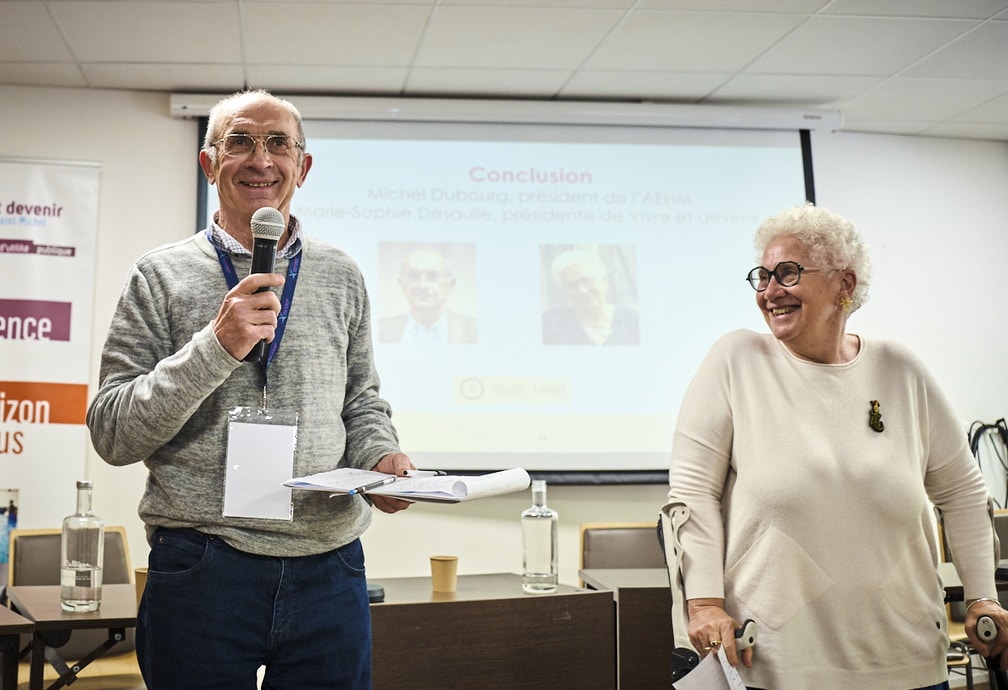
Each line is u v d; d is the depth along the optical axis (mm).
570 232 4297
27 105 3994
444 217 4223
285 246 1532
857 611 1530
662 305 4309
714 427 1666
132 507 3916
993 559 1691
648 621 2602
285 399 1448
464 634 2395
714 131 4430
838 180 4652
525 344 4211
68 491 3879
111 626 2135
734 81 4145
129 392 1346
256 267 1383
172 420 1304
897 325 4617
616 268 4301
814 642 1522
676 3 3371
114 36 3527
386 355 4125
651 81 4137
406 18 3441
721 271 4363
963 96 4301
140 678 2719
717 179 4410
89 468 3904
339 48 3699
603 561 3322
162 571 1362
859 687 1514
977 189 4805
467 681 2385
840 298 1668
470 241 4230
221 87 4062
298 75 3963
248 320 1275
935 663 1578
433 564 2588
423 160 4238
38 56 3699
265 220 1377
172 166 4078
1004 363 4707
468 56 3820
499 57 3836
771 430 1609
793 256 1655
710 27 3578
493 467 4125
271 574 1383
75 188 3990
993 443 4602
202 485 1380
